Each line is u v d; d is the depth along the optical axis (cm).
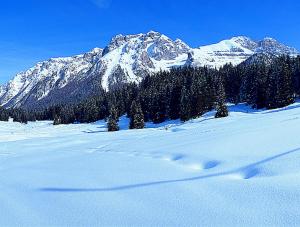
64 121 12356
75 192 743
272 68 7631
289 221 480
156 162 1029
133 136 2477
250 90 7950
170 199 631
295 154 805
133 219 553
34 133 6178
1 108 16975
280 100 6531
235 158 880
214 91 7888
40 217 599
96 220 562
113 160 1170
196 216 538
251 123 1902
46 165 1193
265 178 672
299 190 579
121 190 724
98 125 8969
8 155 1766
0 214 632
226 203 576
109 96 12150
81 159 1282
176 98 7825
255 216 510
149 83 12275
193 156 995
